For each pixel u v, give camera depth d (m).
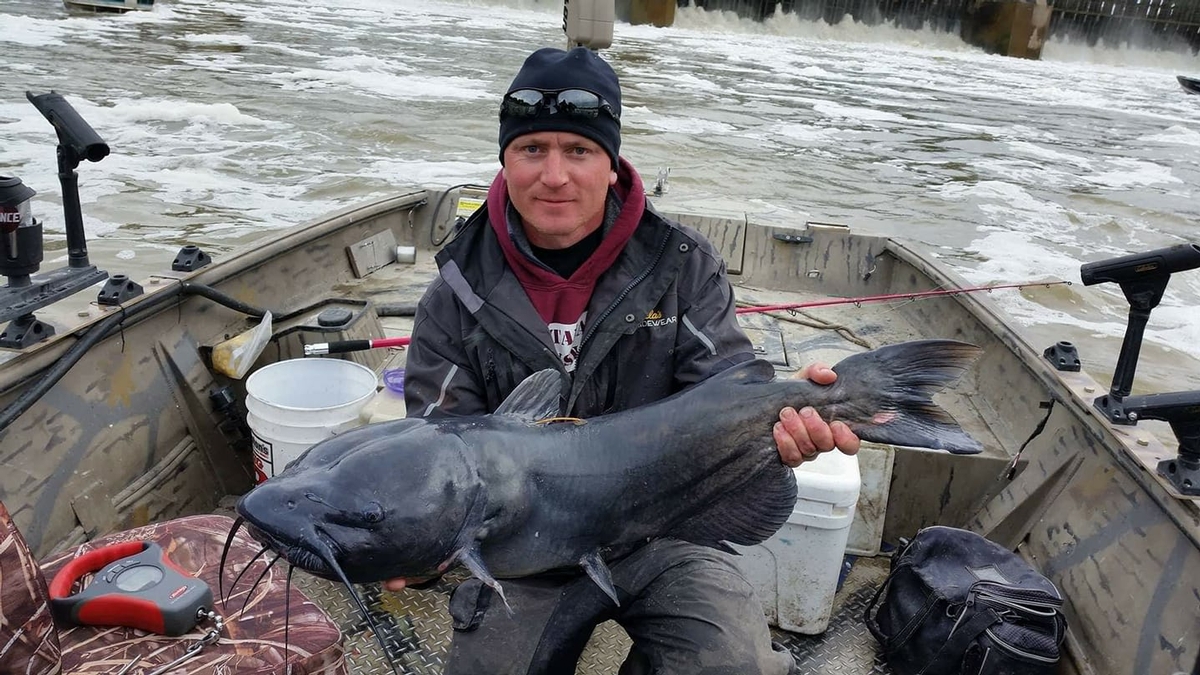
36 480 2.64
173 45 21.27
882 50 37.88
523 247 2.21
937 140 17.64
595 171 2.12
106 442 2.93
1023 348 3.53
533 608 2.22
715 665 2.01
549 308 2.30
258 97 15.55
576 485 1.90
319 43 23.83
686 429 1.96
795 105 20.52
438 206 5.52
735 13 39.56
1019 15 38.69
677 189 6.06
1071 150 17.81
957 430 1.82
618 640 2.83
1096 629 2.45
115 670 1.90
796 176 13.48
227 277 3.75
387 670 2.65
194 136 12.59
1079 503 2.76
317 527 1.59
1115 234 11.71
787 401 1.94
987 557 2.71
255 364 3.69
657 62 26.45
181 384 3.32
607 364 2.31
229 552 2.34
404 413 3.08
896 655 2.71
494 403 2.32
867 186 13.26
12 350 2.65
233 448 3.53
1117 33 40.16
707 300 2.32
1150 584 2.33
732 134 16.19
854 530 3.25
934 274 4.52
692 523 2.04
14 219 2.54
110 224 8.75
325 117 14.32
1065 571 2.67
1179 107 26.86
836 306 4.91
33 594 1.63
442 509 1.70
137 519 2.99
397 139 13.23
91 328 2.88
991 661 2.46
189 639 2.01
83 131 2.74
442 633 2.79
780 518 2.06
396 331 4.25
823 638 2.87
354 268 4.90
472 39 27.78
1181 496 2.33
